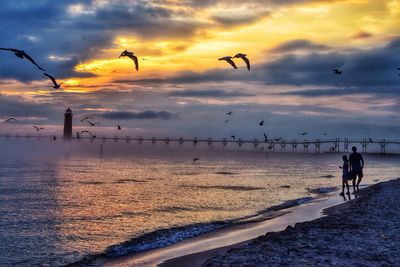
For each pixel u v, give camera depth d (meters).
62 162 140.75
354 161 31.52
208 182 62.53
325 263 11.03
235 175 82.62
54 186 55.06
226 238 18.53
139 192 46.44
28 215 29.14
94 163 139.50
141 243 18.28
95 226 24.28
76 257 16.61
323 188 45.00
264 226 21.33
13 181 62.22
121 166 121.62
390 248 12.65
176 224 24.06
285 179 69.31
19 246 18.86
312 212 25.31
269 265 10.93
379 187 35.16
